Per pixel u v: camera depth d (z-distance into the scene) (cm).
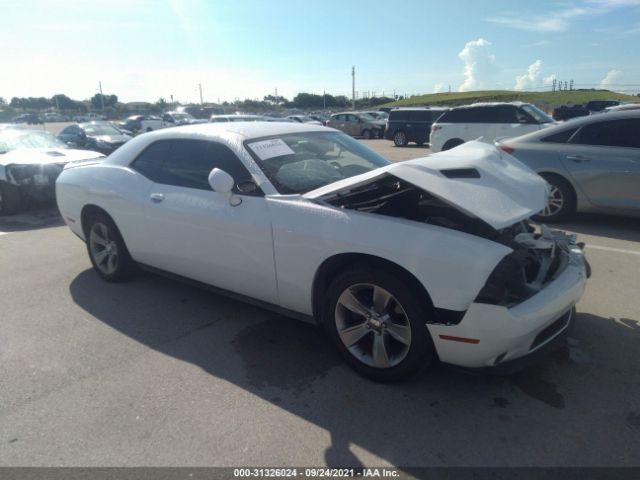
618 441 236
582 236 579
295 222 302
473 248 247
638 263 477
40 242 620
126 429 253
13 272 501
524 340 249
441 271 247
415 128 2133
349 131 2803
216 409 268
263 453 233
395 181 338
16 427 256
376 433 246
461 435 243
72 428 254
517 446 235
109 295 434
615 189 590
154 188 393
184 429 252
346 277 282
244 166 340
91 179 445
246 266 333
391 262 266
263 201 321
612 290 413
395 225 270
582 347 323
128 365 316
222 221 336
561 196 633
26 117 5197
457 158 309
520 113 1259
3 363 321
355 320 298
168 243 382
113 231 436
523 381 288
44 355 331
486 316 241
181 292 439
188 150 382
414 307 258
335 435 245
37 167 780
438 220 309
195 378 299
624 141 590
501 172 306
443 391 280
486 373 257
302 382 293
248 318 383
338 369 306
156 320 382
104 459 232
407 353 268
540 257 298
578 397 271
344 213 289
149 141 418
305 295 308
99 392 286
